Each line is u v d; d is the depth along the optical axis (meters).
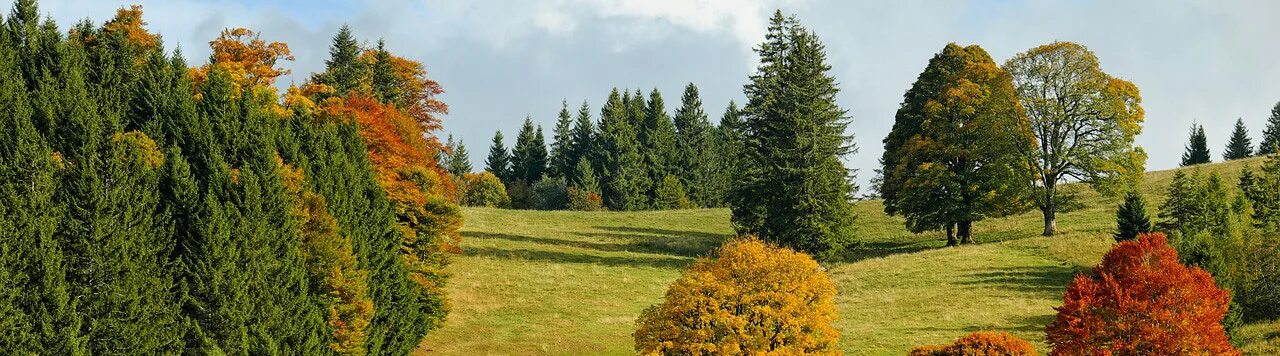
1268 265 41.31
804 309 29.03
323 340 31.58
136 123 35.81
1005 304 43.16
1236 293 41.00
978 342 28.95
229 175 30.77
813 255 56.78
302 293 31.03
